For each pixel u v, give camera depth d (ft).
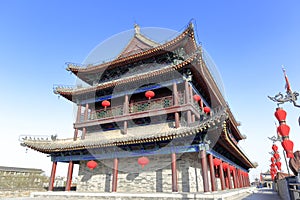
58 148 68.74
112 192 58.59
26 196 75.20
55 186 90.33
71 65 93.81
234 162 90.68
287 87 25.66
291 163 24.71
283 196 51.65
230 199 51.62
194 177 60.29
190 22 72.18
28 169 102.01
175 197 47.11
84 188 72.18
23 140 73.26
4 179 75.56
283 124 25.13
